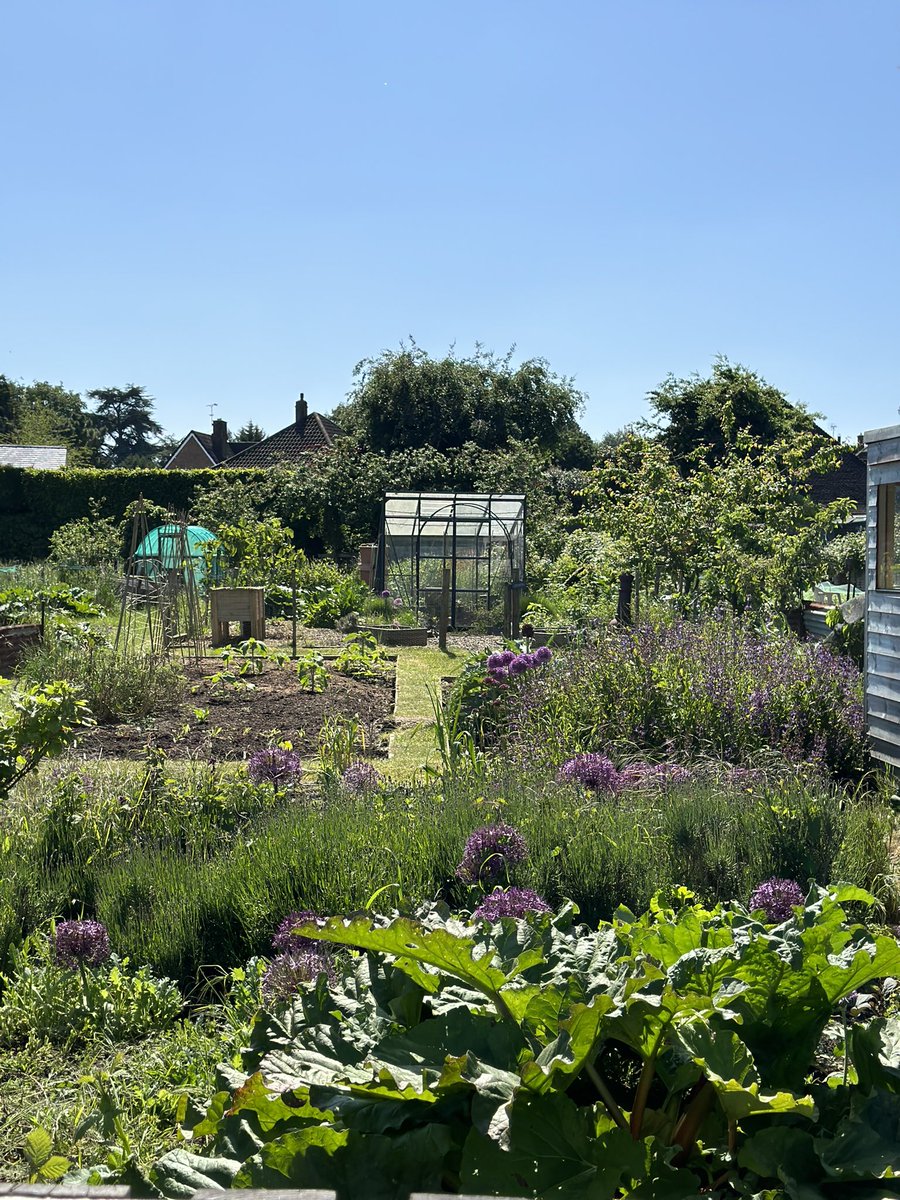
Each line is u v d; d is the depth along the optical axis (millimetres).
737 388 27594
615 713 7934
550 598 19000
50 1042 3643
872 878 4938
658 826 5227
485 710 8906
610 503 15305
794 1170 2002
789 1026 2352
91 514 29828
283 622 19047
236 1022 3527
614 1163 1985
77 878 4996
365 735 9188
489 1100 2008
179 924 4367
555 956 2504
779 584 13102
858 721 8117
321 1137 2066
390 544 20781
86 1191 1240
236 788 6129
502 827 4465
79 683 9883
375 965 2670
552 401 35844
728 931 2484
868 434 7875
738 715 7852
